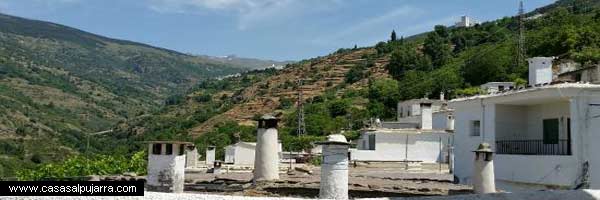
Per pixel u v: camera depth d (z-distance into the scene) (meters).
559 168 20.34
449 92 76.38
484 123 24.28
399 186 20.03
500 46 92.31
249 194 18.69
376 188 19.14
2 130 95.25
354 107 86.12
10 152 82.88
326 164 15.80
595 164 19.67
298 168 30.89
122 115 162.50
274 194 18.84
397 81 99.56
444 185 22.17
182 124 114.12
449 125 49.94
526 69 75.56
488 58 82.38
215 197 11.95
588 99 19.98
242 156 44.94
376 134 47.91
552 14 112.62
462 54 107.25
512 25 117.25
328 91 119.81
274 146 20.89
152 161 14.98
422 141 47.97
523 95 21.75
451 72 87.38
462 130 25.75
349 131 67.88
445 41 123.75
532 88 21.59
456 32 127.31
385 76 118.00
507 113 23.80
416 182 23.81
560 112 22.25
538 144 23.09
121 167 28.80
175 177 14.93
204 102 147.50
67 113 140.25
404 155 47.72
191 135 94.75
